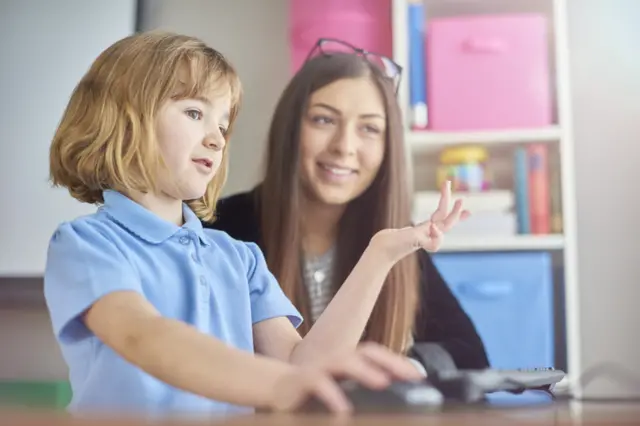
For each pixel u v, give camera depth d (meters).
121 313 0.63
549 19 1.53
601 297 1.58
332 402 0.44
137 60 0.92
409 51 1.50
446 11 1.56
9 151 1.49
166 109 0.89
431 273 1.37
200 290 0.80
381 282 0.92
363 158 1.43
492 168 1.49
